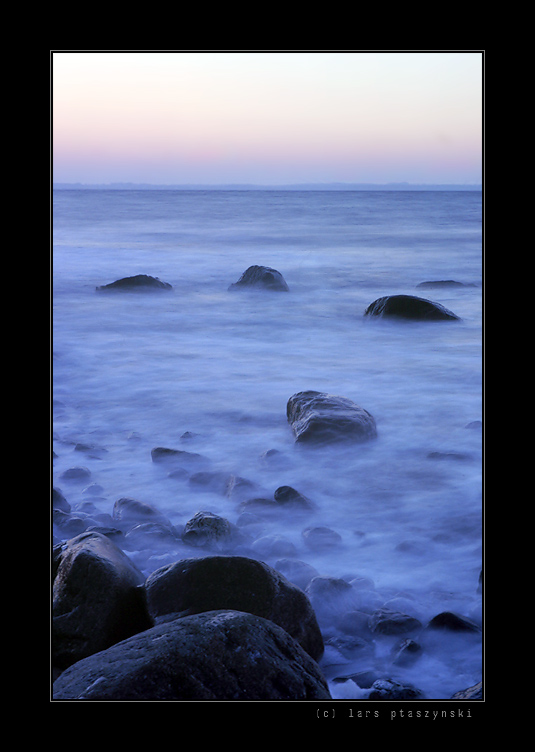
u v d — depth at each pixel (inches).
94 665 97.2
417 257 783.7
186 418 248.1
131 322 423.5
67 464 207.9
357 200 2325.3
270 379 295.6
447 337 375.2
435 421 239.6
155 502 183.0
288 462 204.4
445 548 156.6
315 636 117.3
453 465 201.3
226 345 363.9
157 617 113.7
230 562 117.9
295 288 567.2
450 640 122.0
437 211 1659.7
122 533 157.5
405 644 119.2
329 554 153.9
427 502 179.0
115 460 211.3
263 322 426.9
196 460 206.5
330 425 215.3
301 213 1589.6
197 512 163.3
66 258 761.6
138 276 529.3
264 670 95.4
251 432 232.2
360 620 128.8
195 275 643.5
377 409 253.0
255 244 927.7
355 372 306.2
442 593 139.2
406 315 406.0
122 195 2795.3
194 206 1892.2
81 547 124.6
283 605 115.0
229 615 102.7
